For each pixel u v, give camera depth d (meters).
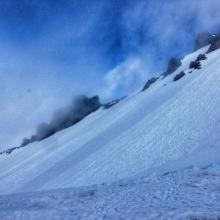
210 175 16.70
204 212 10.53
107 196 15.80
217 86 55.81
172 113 55.72
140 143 48.62
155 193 14.97
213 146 30.28
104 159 49.25
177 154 35.69
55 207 14.59
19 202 16.77
